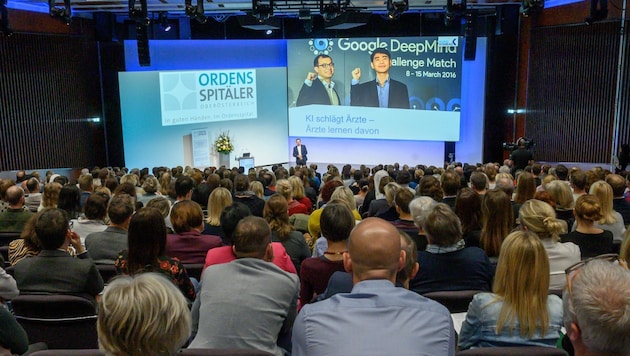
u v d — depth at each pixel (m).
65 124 14.55
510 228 3.86
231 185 7.24
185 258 4.05
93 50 15.16
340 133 16.75
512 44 15.47
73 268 3.28
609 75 13.23
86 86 15.00
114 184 7.25
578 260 3.51
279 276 2.75
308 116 16.95
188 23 16.14
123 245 4.03
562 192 5.32
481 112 15.96
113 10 14.24
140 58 13.91
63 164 14.58
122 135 15.30
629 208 5.83
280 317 2.69
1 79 13.11
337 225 3.38
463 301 3.09
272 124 17.19
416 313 1.64
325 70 16.52
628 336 1.27
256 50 16.80
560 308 2.54
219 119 16.42
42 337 3.20
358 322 1.62
